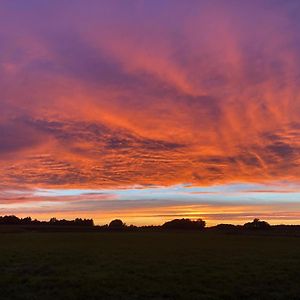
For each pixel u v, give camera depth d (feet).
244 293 71.92
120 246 182.19
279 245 196.24
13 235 312.71
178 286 77.00
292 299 68.13
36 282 80.12
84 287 75.20
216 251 155.33
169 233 368.68
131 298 67.56
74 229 444.96
